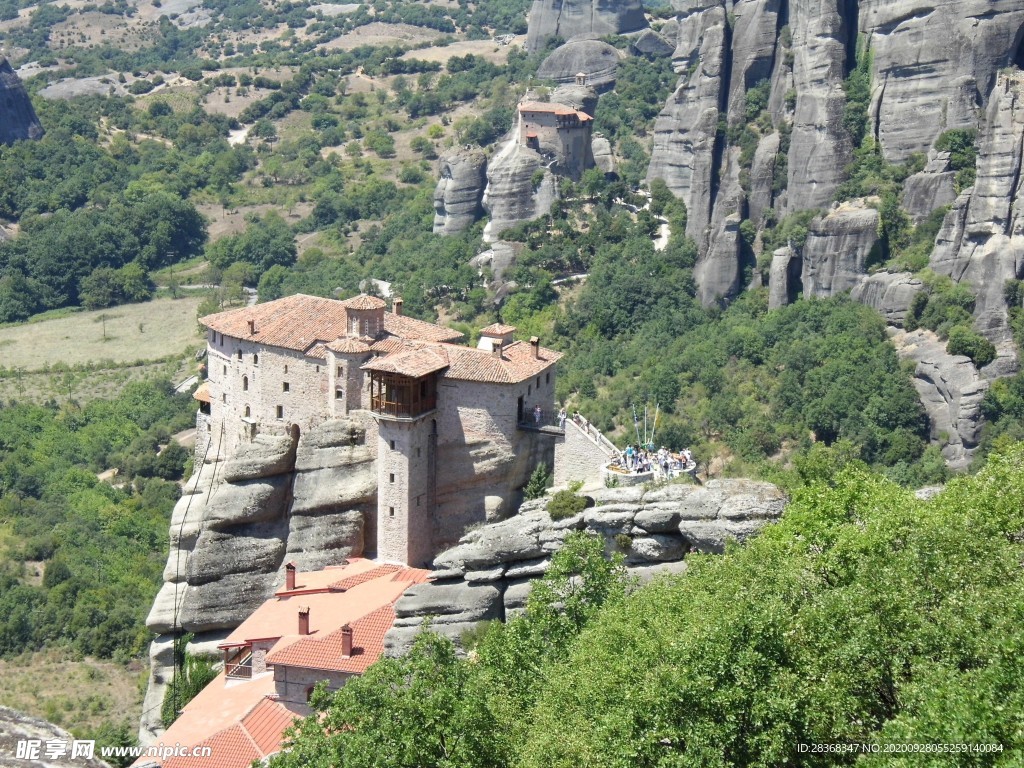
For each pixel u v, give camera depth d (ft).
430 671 254.27
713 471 535.60
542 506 351.67
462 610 338.95
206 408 444.55
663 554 325.83
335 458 396.57
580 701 240.32
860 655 217.15
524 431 384.06
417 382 375.66
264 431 410.93
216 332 422.82
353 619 348.79
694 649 222.89
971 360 556.92
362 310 396.16
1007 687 199.31
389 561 383.24
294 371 403.95
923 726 196.24
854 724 214.28
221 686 357.00
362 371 394.52
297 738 248.11
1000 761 190.08
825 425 545.85
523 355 391.04
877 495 276.00
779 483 451.53
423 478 383.45
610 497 334.44
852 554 242.99
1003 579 227.61
